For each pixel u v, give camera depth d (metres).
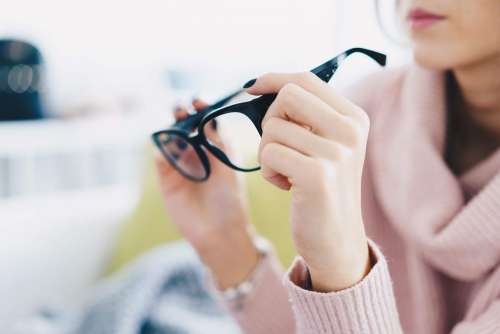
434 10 0.49
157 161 0.65
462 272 0.60
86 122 1.78
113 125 1.81
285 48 1.80
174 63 2.07
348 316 0.39
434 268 0.64
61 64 1.96
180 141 0.62
